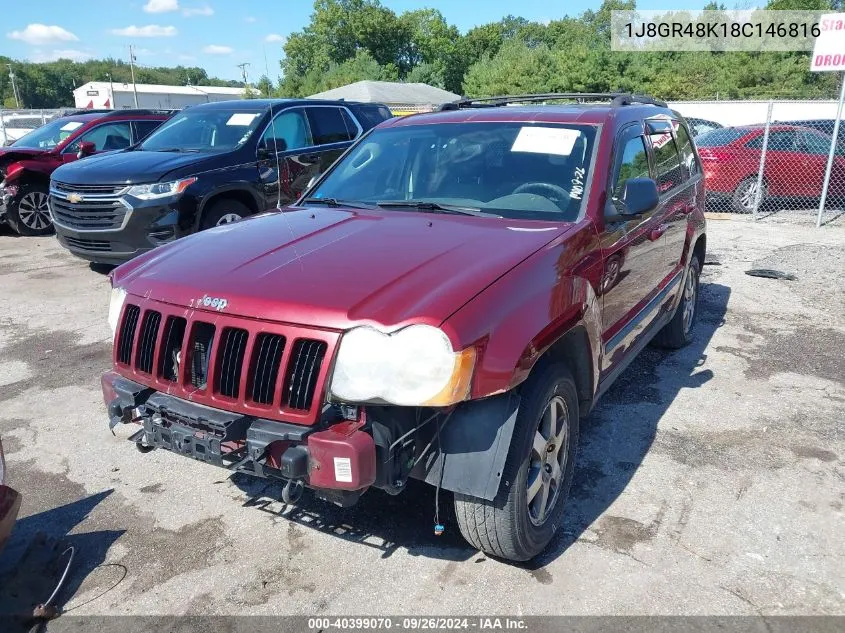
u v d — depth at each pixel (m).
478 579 2.86
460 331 2.37
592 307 3.13
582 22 87.88
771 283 7.71
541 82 43.59
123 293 3.06
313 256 2.92
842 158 12.66
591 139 3.71
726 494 3.47
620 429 4.19
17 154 11.03
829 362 5.33
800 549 3.03
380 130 4.48
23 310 6.93
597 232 3.33
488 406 2.54
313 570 2.94
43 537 3.08
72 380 5.11
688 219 5.14
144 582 2.88
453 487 2.54
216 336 2.62
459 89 71.50
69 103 131.38
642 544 3.07
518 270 2.72
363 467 2.37
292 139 8.39
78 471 3.79
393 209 3.68
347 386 2.38
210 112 8.58
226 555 3.05
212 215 7.54
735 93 38.56
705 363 5.32
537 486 2.83
